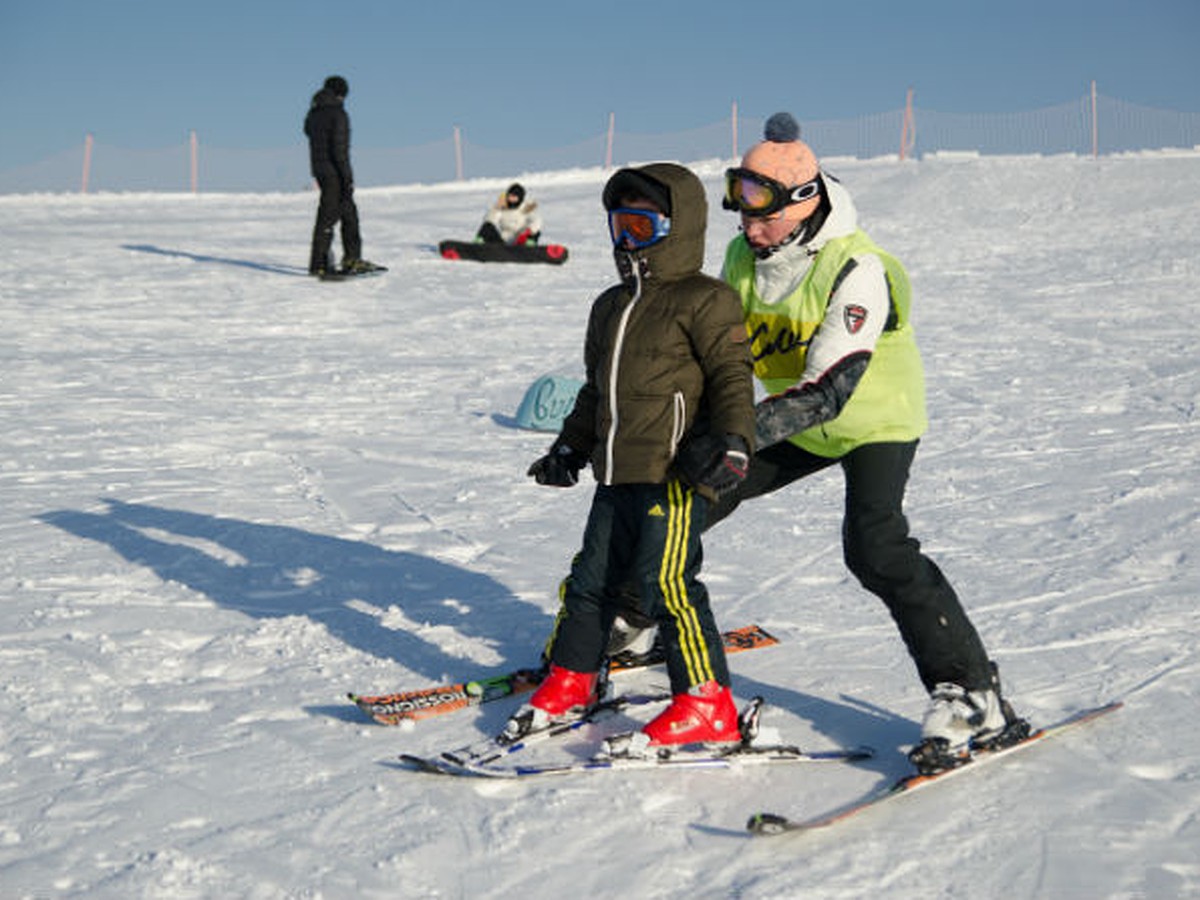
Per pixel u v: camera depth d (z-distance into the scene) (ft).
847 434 10.59
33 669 12.21
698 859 8.73
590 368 10.93
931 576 10.28
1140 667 12.24
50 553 16.31
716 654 10.55
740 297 10.66
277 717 11.32
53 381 29.17
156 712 11.35
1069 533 17.17
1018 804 9.47
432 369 32.04
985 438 23.72
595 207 75.15
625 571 10.84
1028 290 44.47
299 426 25.32
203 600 14.64
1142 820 9.18
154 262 50.42
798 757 10.30
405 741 10.80
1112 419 25.11
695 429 10.31
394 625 13.88
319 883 8.38
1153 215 61.67
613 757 10.20
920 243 57.57
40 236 58.03
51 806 9.45
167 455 22.54
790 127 10.27
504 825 9.20
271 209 79.56
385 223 69.26
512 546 17.11
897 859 8.69
